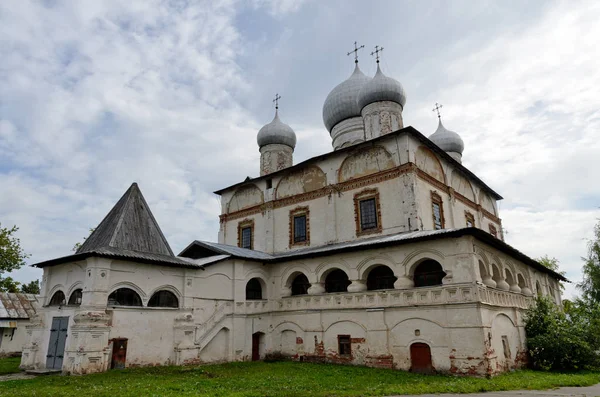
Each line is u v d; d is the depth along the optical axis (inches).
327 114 1499.8
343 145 1443.2
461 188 1314.0
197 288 917.8
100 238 865.5
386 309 841.5
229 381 615.5
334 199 1148.5
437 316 772.6
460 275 767.1
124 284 797.2
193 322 880.3
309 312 962.7
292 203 1245.7
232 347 935.0
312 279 991.0
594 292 1381.6
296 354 965.8
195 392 510.0
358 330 871.7
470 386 587.2
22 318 1233.4
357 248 895.7
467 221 1286.9
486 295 772.6
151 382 592.1
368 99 1293.1
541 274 1253.1
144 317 811.4
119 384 573.9
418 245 834.2
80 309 740.7
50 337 812.6
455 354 736.3
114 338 756.0
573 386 640.4
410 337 797.9
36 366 810.2
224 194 1466.5
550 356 858.8
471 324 730.2
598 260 1397.6
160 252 904.9
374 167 1101.7
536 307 971.3
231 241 1390.3
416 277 879.7
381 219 1046.4
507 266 971.3
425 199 1058.7
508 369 784.9
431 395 520.4
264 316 1026.7
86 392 510.6
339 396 502.6
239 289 991.6
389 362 812.0
